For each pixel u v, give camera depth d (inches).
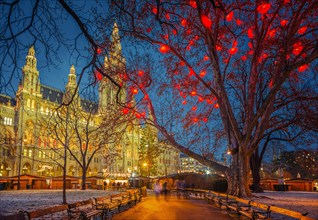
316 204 820.0
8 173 3560.5
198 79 941.8
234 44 661.9
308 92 1105.4
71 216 509.0
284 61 812.6
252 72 943.0
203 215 647.8
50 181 2431.1
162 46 645.9
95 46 361.7
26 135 3777.1
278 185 2055.9
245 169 970.7
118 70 883.4
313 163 2475.4
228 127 996.6
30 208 665.6
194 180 1975.9
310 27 804.0
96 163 4441.4
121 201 797.2
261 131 938.1
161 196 1521.9
